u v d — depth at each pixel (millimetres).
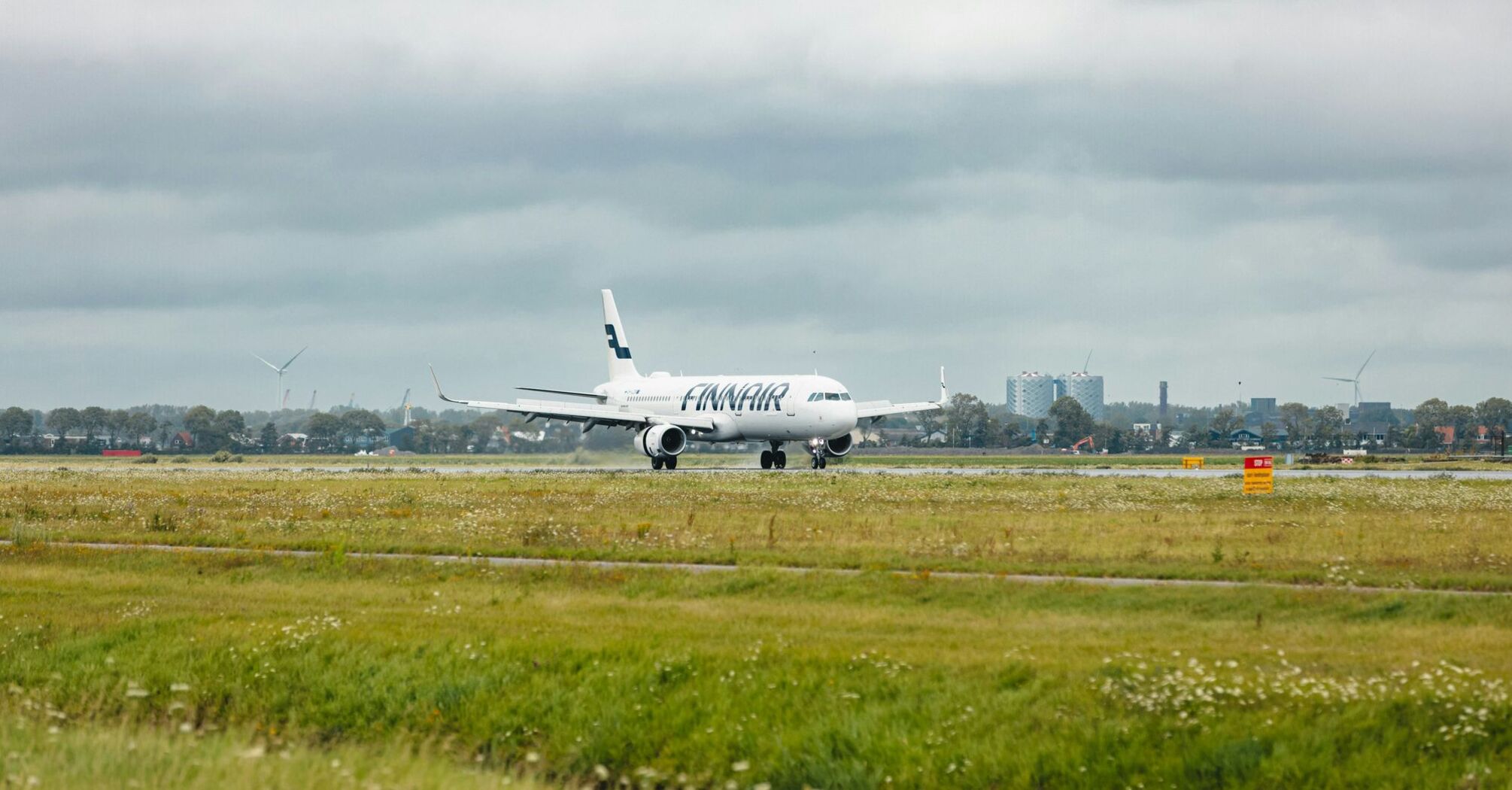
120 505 143750
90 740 45125
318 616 66812
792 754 47688
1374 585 74125
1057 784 44750
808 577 77625
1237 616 64812
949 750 46500
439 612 68188
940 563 83375
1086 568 80250
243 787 40656
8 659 60844
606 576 80812
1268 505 135750
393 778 43250
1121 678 50312
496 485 184500
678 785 47688
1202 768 44312
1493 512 124938
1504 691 47500
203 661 58656
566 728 51562
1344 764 44000
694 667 54719
